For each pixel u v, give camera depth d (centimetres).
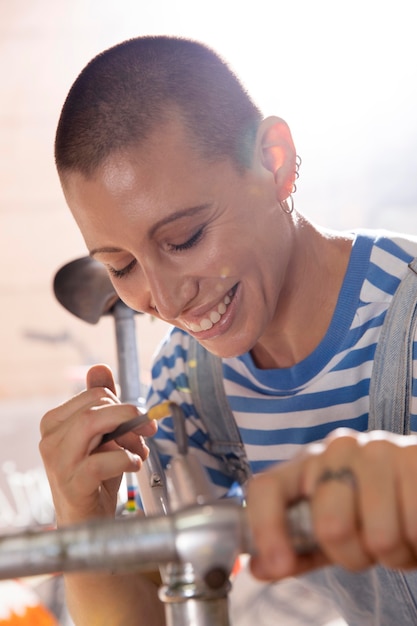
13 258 356
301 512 42
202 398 112
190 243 85
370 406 99
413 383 96
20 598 161
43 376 353
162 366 116
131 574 101
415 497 41
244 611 225
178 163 84
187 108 86
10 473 306
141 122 84
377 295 99
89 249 90
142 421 82
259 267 90
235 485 119
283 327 102
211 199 85
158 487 82
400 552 42
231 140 88
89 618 100
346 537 41
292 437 106
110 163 83
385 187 356
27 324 356
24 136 354
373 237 102
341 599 109
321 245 102
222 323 90
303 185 357
